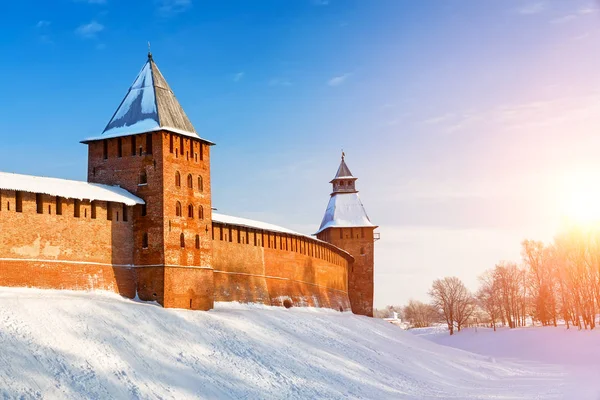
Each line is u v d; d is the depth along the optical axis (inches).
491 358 3449.8
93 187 2094.0
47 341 1555.1
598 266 4298.7
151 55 2404.0
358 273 4138.8
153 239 2137.1
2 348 1456.7
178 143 2242.9
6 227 1788.9
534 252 5270.7
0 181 1808.6
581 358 3627.0
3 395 1307.8
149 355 1691.7
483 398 2050.9
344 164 4375.0
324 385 1887.3
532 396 2133.4
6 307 1637.6
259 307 2758.4
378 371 2256.4
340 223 4195.4
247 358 1908.2
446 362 2891.2
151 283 2119.8
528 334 4475.9
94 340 1644.9
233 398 1628.9
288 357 2038.6
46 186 1915.6
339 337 2630.4
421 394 2065.7
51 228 1900.8
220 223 2568.9
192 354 1800.0
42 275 1861.5
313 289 3356.3
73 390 1406.3
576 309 4345.5
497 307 6948.8
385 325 3737.7
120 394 1455.5
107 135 2262.6
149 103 2277.3
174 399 1517.0
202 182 2331.4
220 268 2554.1
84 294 1956.2
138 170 2199.8
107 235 2064.5
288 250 3110.2
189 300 2203.5
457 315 5905.5
